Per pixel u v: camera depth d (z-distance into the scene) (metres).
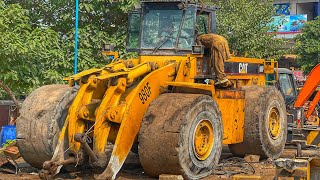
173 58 10.17
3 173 9.75
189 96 9.06
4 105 15.91
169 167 8.62
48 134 9.44
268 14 23.62
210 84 9.91
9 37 12.55
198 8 10.49
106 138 8.57
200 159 9.06
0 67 12.77
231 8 23.47
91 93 8.90
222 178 9.28
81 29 15.10
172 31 10.30
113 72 9.04
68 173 9.46
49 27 15.17
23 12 13.38
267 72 12.84
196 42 10.29
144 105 8.93
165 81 9.39
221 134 9.62
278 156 11.66
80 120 8.73
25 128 9.62
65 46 15.01
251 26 23.03
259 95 11.24
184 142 8.62
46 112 9.56
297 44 37.91
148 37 10.42
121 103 8.70
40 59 13.76
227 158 11.34
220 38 10.17
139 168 10.02
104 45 10.98
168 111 8.77
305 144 12.60
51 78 13.70
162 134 8.58
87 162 9.09
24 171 10.02
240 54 23.12
